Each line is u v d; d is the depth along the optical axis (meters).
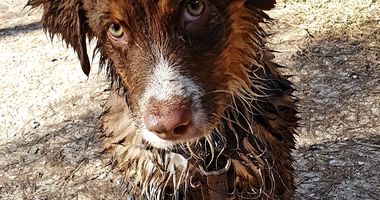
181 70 0.30
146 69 0.31
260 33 0.34
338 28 0.58
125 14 0.31
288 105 0.37
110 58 0.34
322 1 0.63
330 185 0.44
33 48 0.68
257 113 0.35
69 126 0.54
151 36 0.31
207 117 0.31
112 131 0.37
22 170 0.50
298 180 0.45
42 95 0.59
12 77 0.63
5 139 0.54
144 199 0.37
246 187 0.36
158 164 0.35
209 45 0.31
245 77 0.34
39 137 0.53
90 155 0.50
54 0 0.35
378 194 0.43
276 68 0.38
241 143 0.35
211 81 0.32
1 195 0.48
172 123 0.29
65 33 0.35
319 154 0.46
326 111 0.50
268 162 0.36
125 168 0.37
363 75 0.52
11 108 0.58
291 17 0.61
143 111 0.30
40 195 0.48
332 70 0.54
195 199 0.36
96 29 0.33
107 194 0.47
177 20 0.30
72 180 0.48
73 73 0.62
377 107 0.49
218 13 0.31
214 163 0.35
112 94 0.37
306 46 0.57
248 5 0.33
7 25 0.75
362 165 0.45
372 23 0.58
